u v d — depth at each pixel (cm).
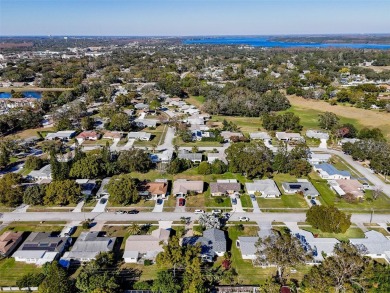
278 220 8838
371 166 11775
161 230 8044
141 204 9612
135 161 11269
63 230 8375
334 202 9744
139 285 6397
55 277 6172
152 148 13838
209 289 6344
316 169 11844
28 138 14750
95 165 10819
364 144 12488
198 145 14300
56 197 9369
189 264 6538
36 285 6450
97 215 9062
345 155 13300
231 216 9044
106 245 7525
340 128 14838
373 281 6134
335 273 6025
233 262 7250
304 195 10062
